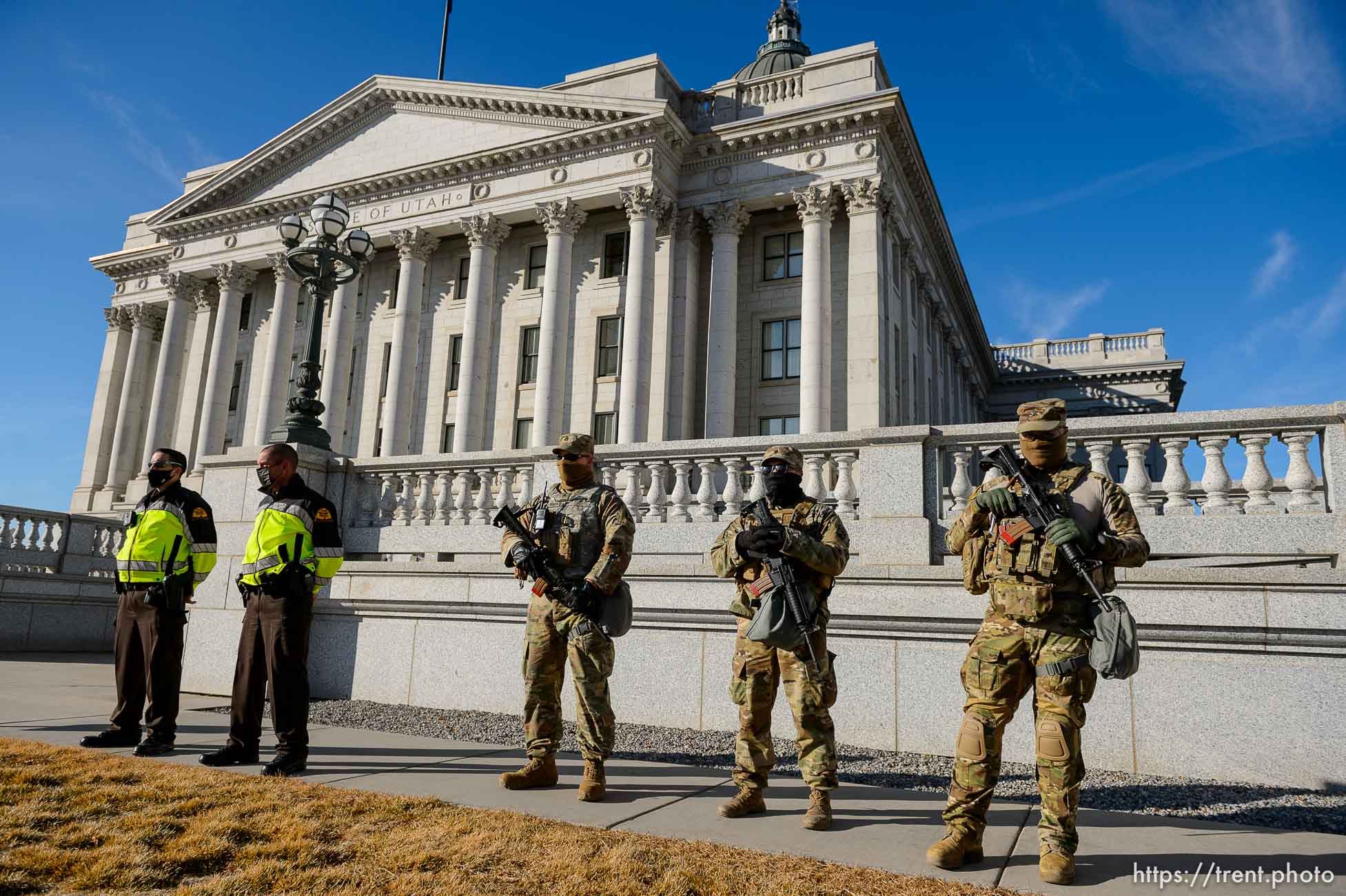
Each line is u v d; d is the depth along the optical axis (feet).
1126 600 22.62
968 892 11.89
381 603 33.04
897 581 26.18
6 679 38.52
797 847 14.14
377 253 139.13
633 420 106.22
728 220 114.62
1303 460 26.08
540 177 120.26
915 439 29.37
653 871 12.14
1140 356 201.57
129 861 12.11
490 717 29.12
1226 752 21.12
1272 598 21.16
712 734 26.40
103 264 171.94
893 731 24.45
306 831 13.75
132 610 22.06
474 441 118.42
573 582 17.71
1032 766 22.54
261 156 142.31
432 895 11.13
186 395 151.74
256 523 20.72
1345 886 12.66
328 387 127.85
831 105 107.96
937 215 140.87
